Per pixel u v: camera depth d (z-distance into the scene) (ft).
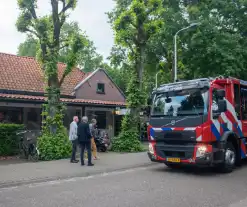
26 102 60.13
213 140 32.14
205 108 31.83
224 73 70.90
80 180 30.99
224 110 31.65
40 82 68.03
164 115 34.58
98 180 30.81
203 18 74.38
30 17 46.98
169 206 21.02
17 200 22.97
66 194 24.71
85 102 68.23
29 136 47.37
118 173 35.17
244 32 77.61
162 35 78.07
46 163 40.47
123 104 75.56
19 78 66.13
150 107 36.86
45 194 24.82
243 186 27.43
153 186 27.53
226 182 29.25
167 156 34.17
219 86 34.22
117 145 55.72
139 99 55.98
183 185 27.94
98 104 70.44
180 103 33.76
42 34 46.68
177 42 77.15
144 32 56.90
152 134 35.27
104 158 45.57
